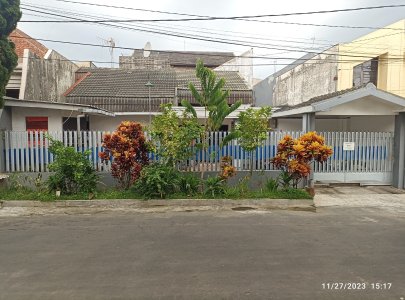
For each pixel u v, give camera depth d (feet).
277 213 25.90
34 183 31.89
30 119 39.63
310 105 35.01
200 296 12.18
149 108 56.34
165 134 29.37
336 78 61.82
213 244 18.03
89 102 56.13
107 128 54.39
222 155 33.88
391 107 36.76
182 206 28.14
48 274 14.08
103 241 18.53
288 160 30.89
